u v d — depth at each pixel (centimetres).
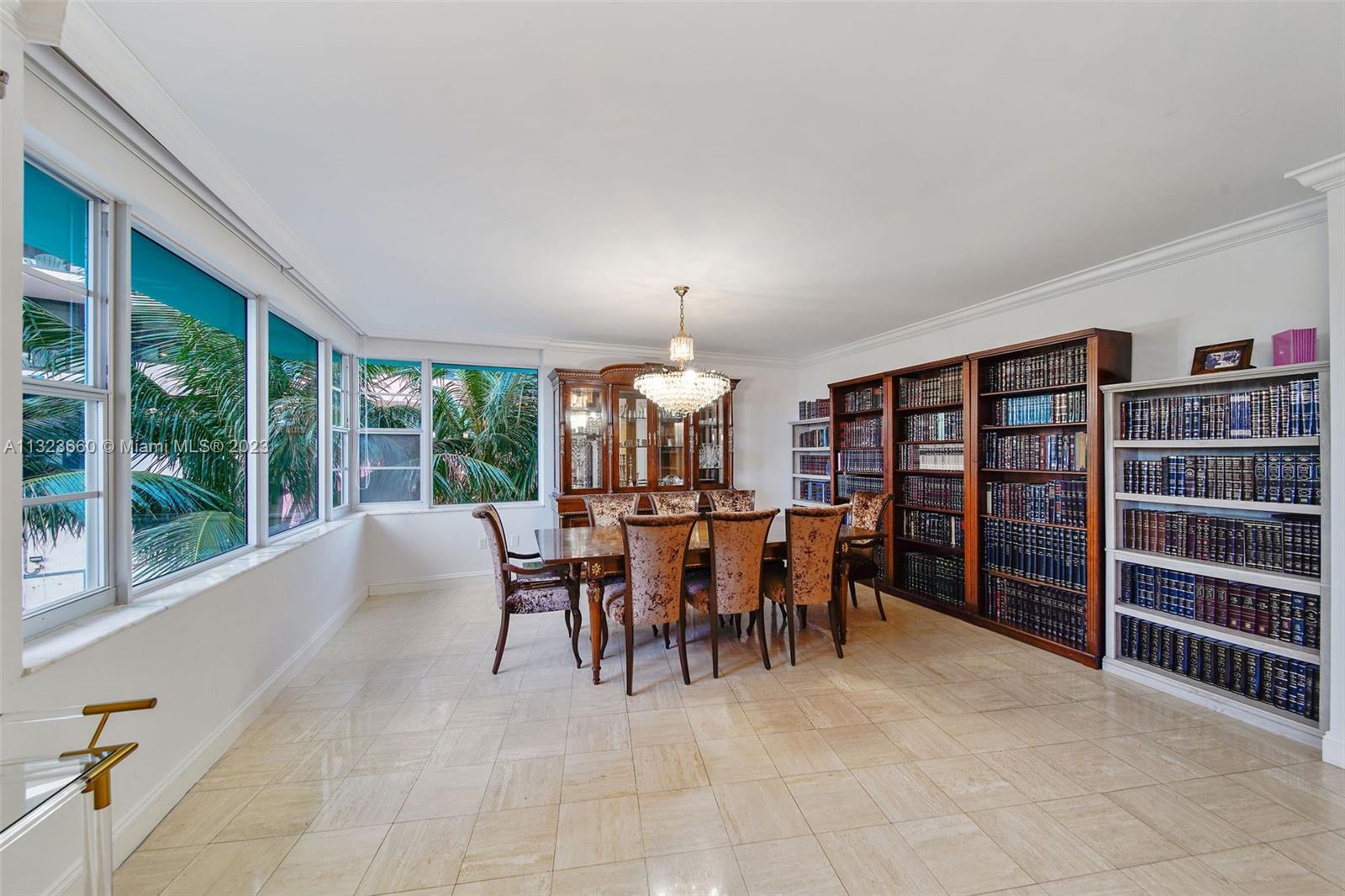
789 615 299
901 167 197
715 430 541
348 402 448
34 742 126
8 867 123
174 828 169
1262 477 228
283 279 290
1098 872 150
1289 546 221
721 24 129
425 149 184
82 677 142
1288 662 221
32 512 149
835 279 325
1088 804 178
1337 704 197
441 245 270
